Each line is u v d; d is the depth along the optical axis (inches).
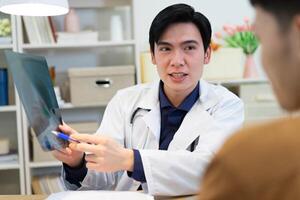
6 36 93.0
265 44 18.7
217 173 17.7
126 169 45.1
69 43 93.3
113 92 93.8
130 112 58.1
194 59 51.5
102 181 52.8
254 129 17.8
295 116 18.3
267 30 18.5
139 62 95.2
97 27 105.2
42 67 43.4
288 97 18.7
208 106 54.8
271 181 16.5
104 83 93.6
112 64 106.7
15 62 41.3
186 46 50.9
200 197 18.4
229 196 17.1
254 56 101.7
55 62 104.4
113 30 102.7
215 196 17.4
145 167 44.9
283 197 16.4
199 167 46.1
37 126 42.6
